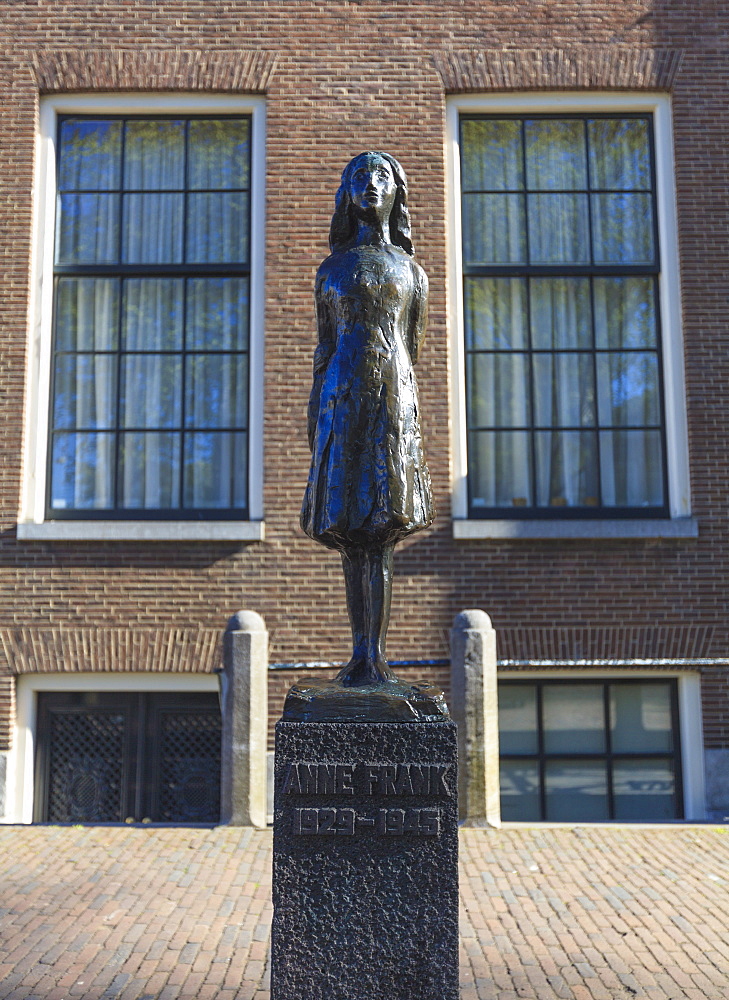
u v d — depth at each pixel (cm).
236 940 520
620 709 916
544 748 910
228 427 962
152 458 959
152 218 978
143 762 899
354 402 357
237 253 975
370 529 354
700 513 920
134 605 897
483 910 574
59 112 980
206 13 970
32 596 897
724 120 965
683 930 538
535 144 992
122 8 968
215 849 706
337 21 973
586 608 901
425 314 385
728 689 896
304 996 327
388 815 331
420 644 894
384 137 962
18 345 934
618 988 459
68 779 901
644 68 967
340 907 329
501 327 977
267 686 885
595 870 661
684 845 736
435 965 327
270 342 938
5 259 945
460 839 739
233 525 901
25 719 893
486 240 984
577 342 977
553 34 972
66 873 645
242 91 966
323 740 334
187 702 905
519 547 909
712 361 940
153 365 970
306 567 904
